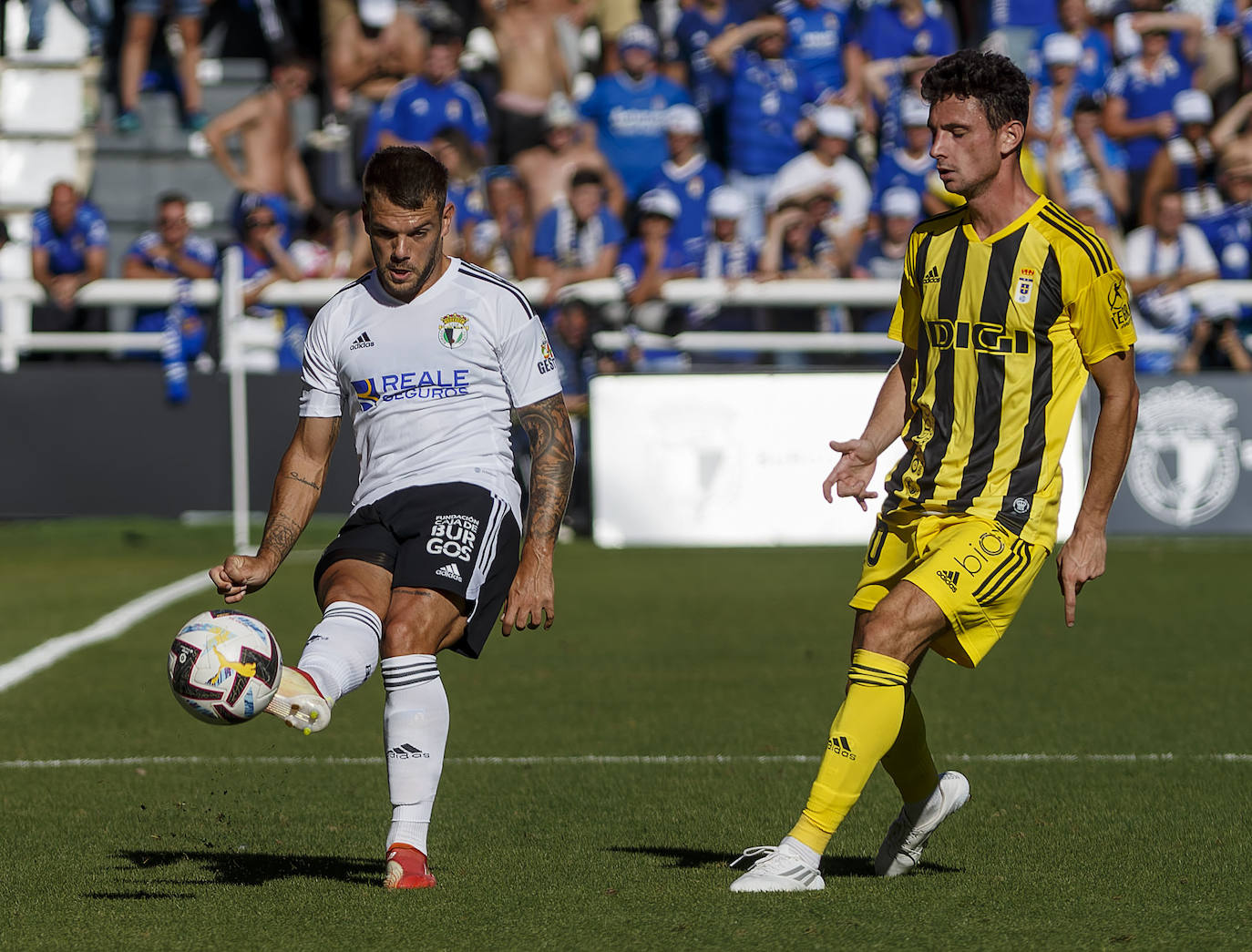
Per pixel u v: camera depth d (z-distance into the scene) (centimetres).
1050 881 1478
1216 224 5016
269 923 1327
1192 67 5341
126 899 1416
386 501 1473
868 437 1540
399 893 1433
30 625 3234
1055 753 2125
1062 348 1457
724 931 1290
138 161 5653
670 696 2544
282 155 5278
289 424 4338
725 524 4328
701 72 5388
